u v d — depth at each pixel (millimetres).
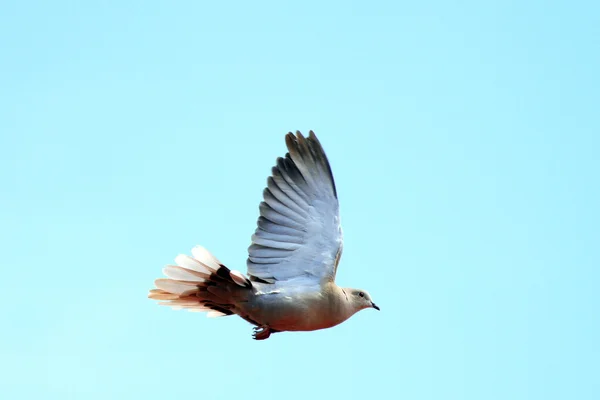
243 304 14953
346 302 15531
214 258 14648
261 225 15250
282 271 15195
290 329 15273
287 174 15508
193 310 15594
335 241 15430
